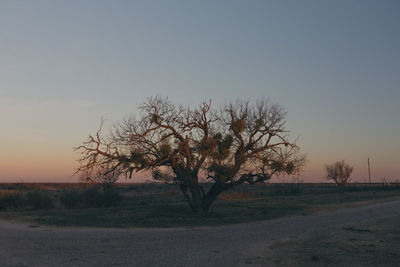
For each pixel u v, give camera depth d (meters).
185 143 24.22
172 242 14.07
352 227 18.64
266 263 10.40
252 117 25.00
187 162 24.73
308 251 12.27
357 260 10.73
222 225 19.86
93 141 23.61
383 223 20.22
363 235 15.92
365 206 32.00
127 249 12.46
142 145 23.44
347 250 12.40
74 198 36.91
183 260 10.70
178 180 25.14
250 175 25.30
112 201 37.66
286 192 56.53
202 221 21.36
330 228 18.41
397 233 16.38
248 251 12.27
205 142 24.02
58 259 10.70
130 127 23.89
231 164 24.55
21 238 14.91
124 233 16.61
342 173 84.50
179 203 37.72
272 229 18.14
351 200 39.28
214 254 11.69
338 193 56.66
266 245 13.52
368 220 21.89
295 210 28.38
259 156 24.72
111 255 11.37
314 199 41.31
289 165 24.89
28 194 36.44
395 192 57.09
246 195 50.72
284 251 12.29
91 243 13.70
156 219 22.12
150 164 23.52
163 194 59.94
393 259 10.83
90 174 23.97
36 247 12.75
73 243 13.66
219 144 24.70
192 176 25.08
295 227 18.91
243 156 24.50
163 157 24.17
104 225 19.62
